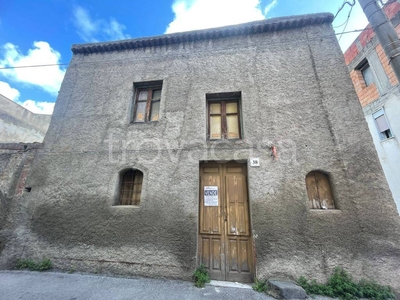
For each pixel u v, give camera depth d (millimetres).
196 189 3758
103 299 2699
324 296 2854
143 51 5328
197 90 4562
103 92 5039
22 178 4434
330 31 4531
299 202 3426
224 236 3639
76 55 5676
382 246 3037
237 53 4758
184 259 3400
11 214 4164
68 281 3242
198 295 2844
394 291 2826
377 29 2955
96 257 3654
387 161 6957
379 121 7207
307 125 3893
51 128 4844
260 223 3402
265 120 4043
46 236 3914
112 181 4105
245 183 3896
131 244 3623
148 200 3828
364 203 3258
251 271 3402
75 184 4207
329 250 3141
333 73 4176
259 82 4379
